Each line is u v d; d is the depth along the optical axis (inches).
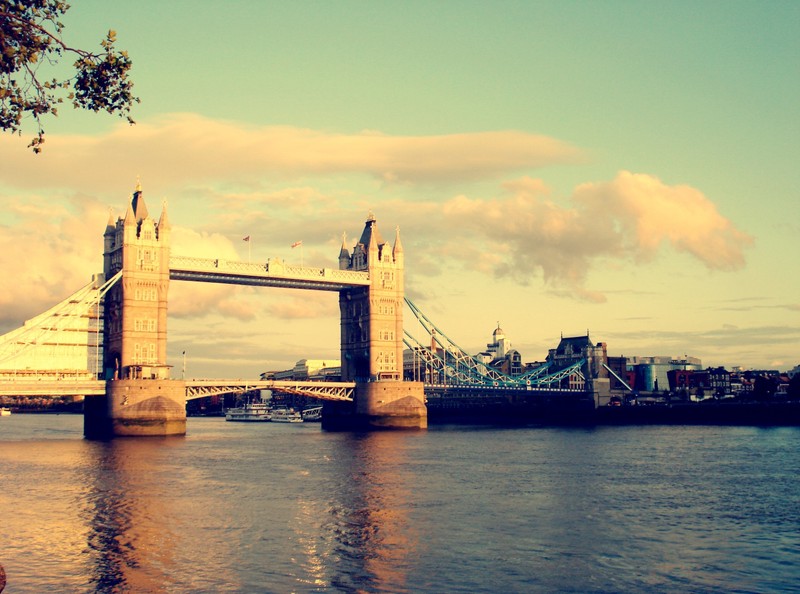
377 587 1855.3
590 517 2677.2
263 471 3919.8
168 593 1806.1
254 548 2201.0
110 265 7081.7
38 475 3718.0
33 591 1815.9
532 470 3996.1
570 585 1892.2
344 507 2834.6
